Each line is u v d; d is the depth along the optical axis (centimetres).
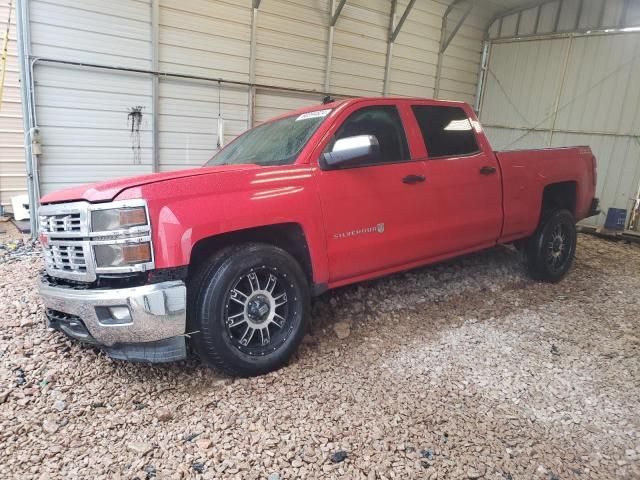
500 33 1041
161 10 617
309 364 298
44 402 252
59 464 206
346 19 806
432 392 269
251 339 283
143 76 622
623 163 877
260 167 287
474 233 395
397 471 204
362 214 319
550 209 467
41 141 564
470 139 398
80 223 248
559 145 967
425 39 946
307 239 294
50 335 321
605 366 305
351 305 386
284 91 758
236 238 286
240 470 204
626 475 206
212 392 265
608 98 888
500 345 332
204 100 682
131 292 237
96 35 578
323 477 201
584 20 905
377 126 342
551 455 218
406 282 439
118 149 623
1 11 601
